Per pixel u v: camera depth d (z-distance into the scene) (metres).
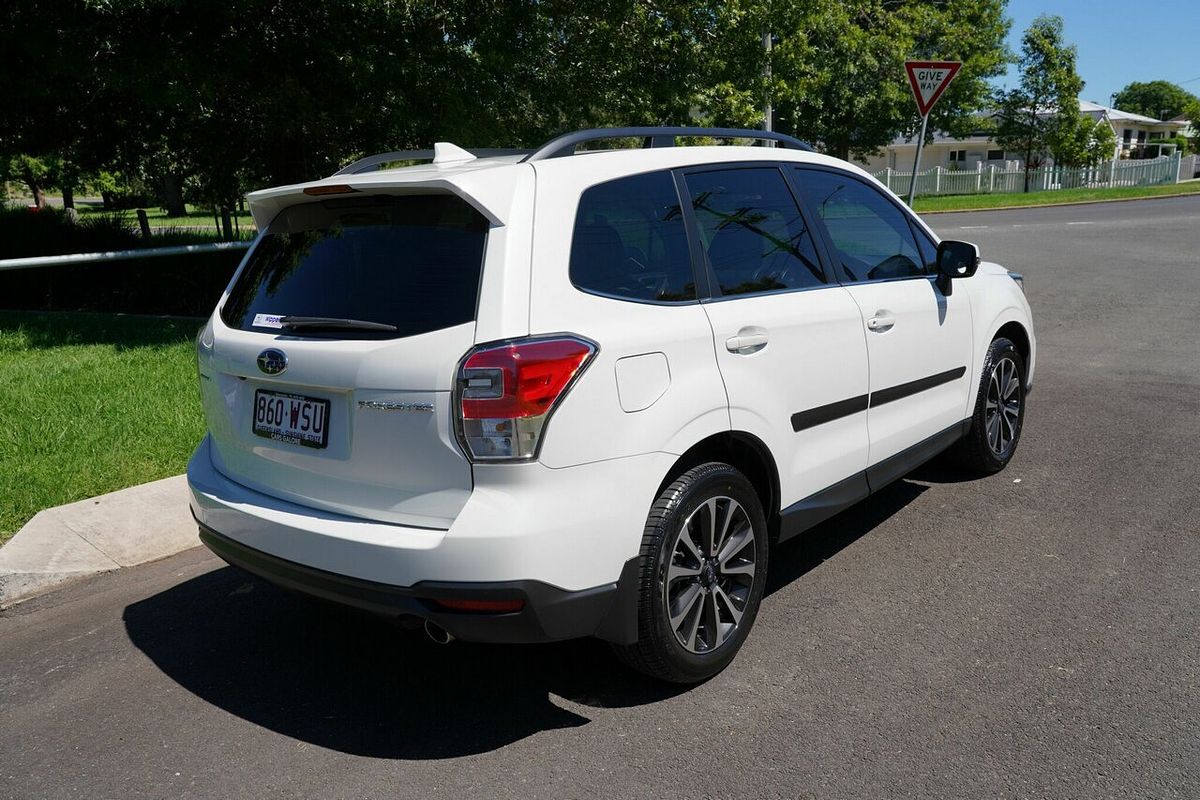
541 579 2.78
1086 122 42.19
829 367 3.84
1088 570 4.14
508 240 2.86
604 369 2.91
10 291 12.02
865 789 2.73
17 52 9.27
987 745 2.91
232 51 9.21
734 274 3.54
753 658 3.52
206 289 11.40
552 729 3.13
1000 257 15.50
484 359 2.73
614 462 2.93
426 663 3.64
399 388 2.82
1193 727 2.97
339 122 10.41
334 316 3.08
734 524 3.42
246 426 3.34
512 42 9.95
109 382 7.23
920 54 35.84
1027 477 5.39
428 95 10.02
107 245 12.55
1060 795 2.67
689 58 11.14
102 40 8.79
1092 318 10.21
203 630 3.98
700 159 3.61
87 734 3.22
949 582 4.09
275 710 3.33
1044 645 3.51
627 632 3.05
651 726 3.12
